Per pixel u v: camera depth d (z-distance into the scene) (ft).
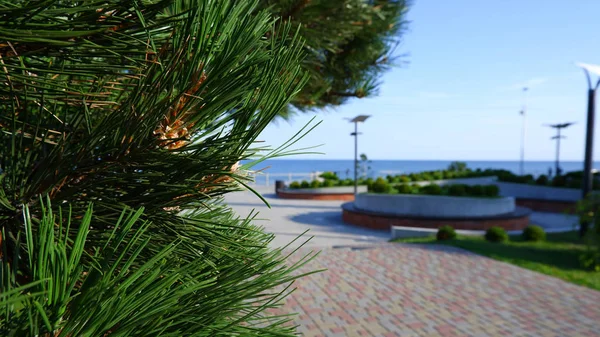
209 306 2.76
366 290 23.27
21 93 2.68
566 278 25.70
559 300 21.61
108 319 1.91
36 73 2.62
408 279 25.66
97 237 2.87
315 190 86.58
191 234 3.14
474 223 53.06
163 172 2.90
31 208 2.74
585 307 20.51
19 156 2.82
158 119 2.77
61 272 1.88
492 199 55.26
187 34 2.76
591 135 39.50
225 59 2.81
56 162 2.74
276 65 3.02
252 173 3.25
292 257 31.07
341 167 564.30
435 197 54.80
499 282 25.00
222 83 2.86
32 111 3.27
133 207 2.93
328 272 26.96
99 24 2.36
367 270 27.71
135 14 2.55
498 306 20.75
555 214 71.61
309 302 21.15
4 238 2.47
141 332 2.12
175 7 3.00
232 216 4.34
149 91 2.76
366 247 36.50
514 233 41.60
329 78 12.96
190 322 2.62
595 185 67.62
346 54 12.52
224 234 3.46
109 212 2.95
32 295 1.54
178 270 2.59
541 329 17.84
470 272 27.30
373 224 54.54
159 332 2.21
